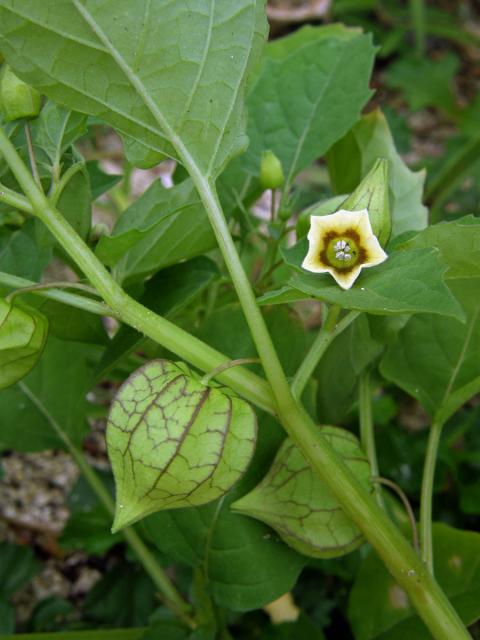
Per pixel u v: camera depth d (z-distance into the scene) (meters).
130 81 0.14
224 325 0.18
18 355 0.14
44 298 0.17
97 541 0.23
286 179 0.20
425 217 0.20
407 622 0.18
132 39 0.14
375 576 0.19
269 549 0.18
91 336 0.18
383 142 0.20
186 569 0.23
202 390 0.13
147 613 0.23
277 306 0.19
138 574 0.24
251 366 0.18
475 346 0.18
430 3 0.45
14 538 0.26
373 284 0.13
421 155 0.38
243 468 0.13
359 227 0.13
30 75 0.14
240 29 0.14
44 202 0.14
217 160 0.15
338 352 0.19
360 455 0.17
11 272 0.18
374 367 0.20
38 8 0.13
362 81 0.20
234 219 0.21
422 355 0.18
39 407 0.21
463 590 0.18
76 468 0.27
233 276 0.14
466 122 0.38
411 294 0.12
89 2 0.13
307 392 0.18
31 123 0.16
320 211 0.16
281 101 0.21
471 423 0.27
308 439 0.14
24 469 0.27
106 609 0.23
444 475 0.25
